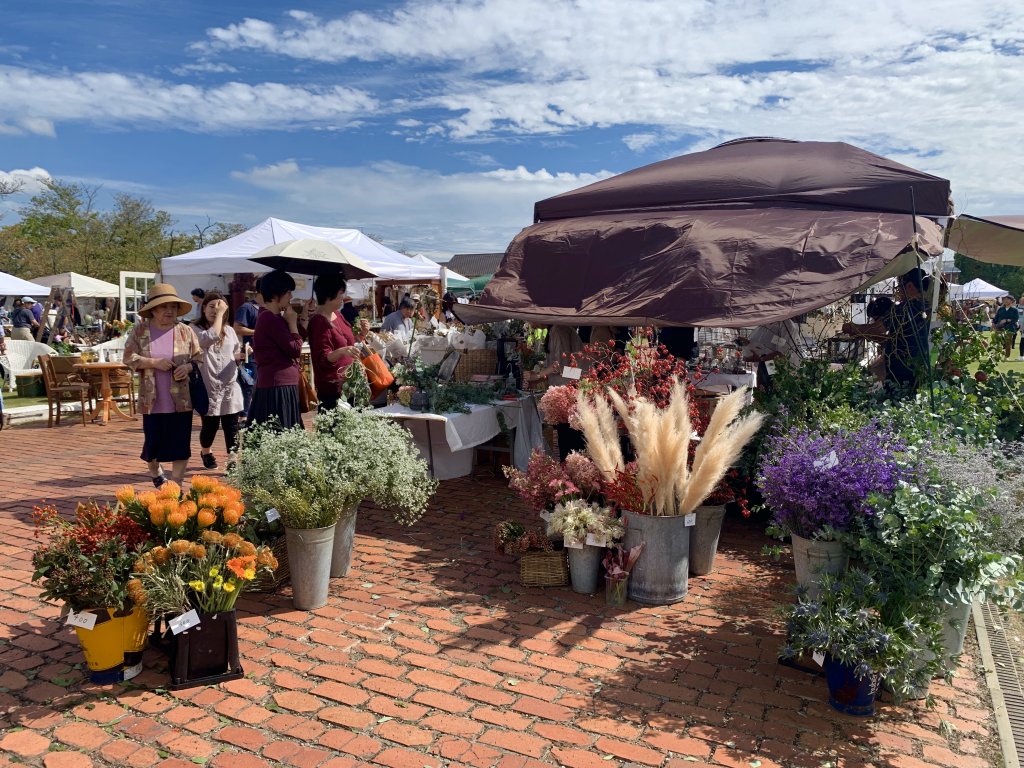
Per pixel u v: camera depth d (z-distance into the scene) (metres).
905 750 3.01
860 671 3.13
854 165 6.94
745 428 4.27
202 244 30.95
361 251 12.98
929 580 3.15
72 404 12.27
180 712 3.19
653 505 4.42
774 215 6.53
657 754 2.95
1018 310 17.52
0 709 3.18
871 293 7.70
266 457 4.31
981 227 7.51
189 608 3.37
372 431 4.56
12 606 4.26
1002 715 3.26
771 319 5.56
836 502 3.53
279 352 5.51
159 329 6.14
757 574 4.93
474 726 3.12
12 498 6.61
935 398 5.48
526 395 7.41
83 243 41.56
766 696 3.41
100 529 3.44
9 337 16.88
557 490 4.73
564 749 2.97
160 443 6.21
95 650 3.36
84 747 2.92
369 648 3.82
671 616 4.27
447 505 6.51
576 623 4.16
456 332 8.54
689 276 6.11
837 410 5.15
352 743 2.98
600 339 7.48
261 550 3.68
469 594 4.55
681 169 7.71
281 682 3.46
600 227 7.16
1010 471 4.15
